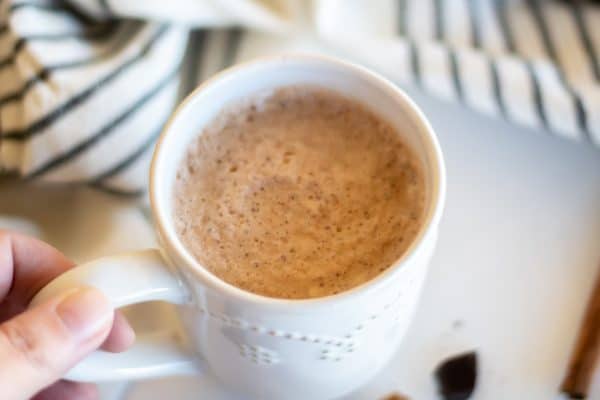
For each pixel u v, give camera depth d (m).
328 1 0.41
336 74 0.32
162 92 0.39
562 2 0.43
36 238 0.36
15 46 0.39
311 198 0.31
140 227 0.38
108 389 0.35
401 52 0.40
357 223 0.31
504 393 0.34
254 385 0.32
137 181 0.38
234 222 0.31
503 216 0.38
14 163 0.39
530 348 0.35
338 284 0.29
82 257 0.37
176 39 0.40
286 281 0.29
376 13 0.43
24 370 0.28
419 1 0.43
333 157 0.32
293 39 0.41
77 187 0.40
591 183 0.39
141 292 0.28
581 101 0.38
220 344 0.30
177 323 0.34
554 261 0.37
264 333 0.28
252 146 0.32
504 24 0.43
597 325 0.35
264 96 0.33
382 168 0.32
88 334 0.28
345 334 0.28
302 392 0.31
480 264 0.37
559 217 0.38
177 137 0.31
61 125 0.38
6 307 0.35
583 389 0.34
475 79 0.39
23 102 0.38
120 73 0.38
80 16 0.40
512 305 0.36
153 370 0.32
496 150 0.40
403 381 0.35
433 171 0.29
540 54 0.41
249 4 0.41
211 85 0.31
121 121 0.38
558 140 0.40
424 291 0.36
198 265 0.27
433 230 0.28
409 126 0.31
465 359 0.35
